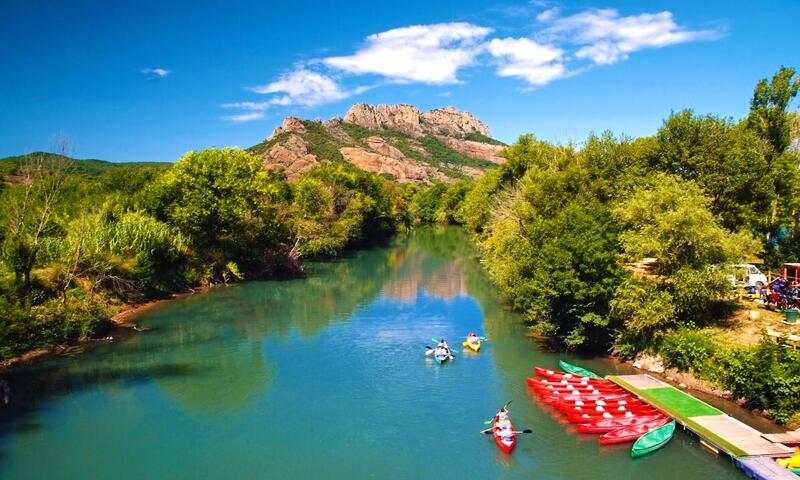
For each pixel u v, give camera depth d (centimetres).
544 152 8250
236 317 5594
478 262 9706
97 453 2803
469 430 3041
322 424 3133
